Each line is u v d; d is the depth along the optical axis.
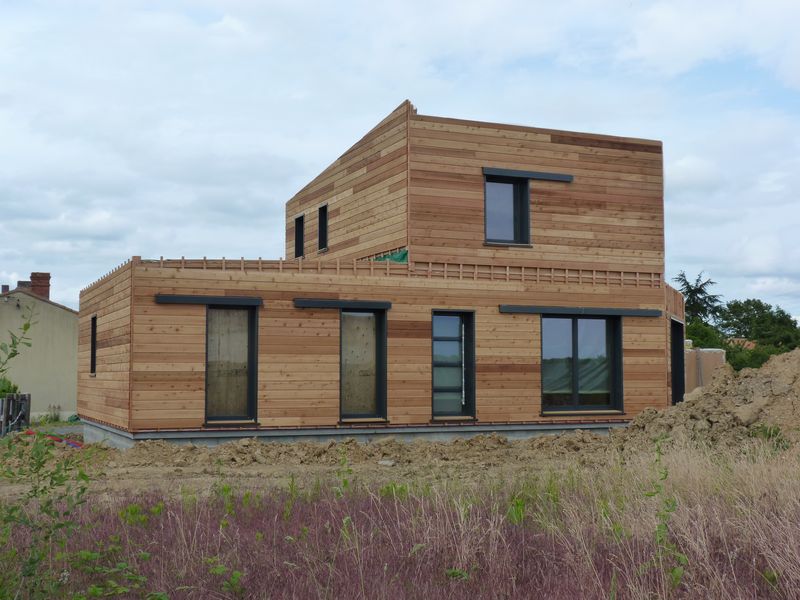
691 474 10.64
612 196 22.05
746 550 8.08
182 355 17.73
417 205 20.12
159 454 16.61
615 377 21.83
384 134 21.42
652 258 22.38
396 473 15.37
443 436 19.86
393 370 19.42
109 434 20.19
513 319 20.64
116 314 18.97
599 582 7.20
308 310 18.77
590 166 21.88
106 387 19.98
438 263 20.11
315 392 18.70
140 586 7.44
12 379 39.16
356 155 22.94
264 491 12.62
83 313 23.98
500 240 21.12
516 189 21.47
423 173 20.25
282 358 18.50
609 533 8.98
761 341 66.69
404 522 9.39
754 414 16.42
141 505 10.92
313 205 26.05
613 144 22.17
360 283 19.22
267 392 18.33
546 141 21.44
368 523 9.70
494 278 20.59
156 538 9.02
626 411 21.58
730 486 10.23
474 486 12.40
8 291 40.19
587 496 10.85
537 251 21.11
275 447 17.42
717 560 7.72
